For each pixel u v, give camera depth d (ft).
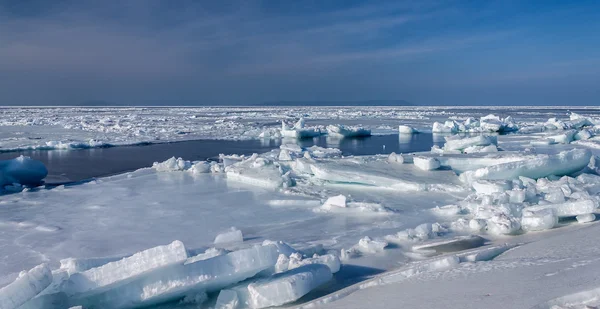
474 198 31.60
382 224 27.68
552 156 37.17
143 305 15.42
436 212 30.30
